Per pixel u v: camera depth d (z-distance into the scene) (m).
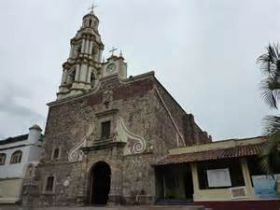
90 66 41.41
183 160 20.92
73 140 28.34
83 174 25.00
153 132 23.47
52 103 33.12
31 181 28.58
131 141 24.25
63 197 25.19
